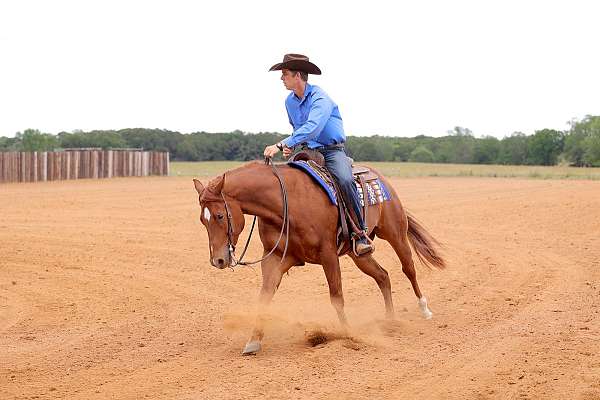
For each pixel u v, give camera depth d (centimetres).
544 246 1834
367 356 879
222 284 1406
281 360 869
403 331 1019
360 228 987
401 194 3509
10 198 3169
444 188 3941
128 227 2250
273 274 923
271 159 960
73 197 3266
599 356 857
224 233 880
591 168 7650
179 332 1034
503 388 748
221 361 871
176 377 805
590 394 723
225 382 781
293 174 939
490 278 1428
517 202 2894
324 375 802
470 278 1433
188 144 8688
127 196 3359
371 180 1069
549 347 901
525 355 869
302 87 984
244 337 997
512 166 8250
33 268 1571
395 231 1098
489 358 858
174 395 741
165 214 2623
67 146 8162
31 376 822
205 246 1881
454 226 2273
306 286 1387
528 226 2238
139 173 5338
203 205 884
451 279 1428
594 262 1576
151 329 1055
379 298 1275
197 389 759
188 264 1625
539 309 1136
